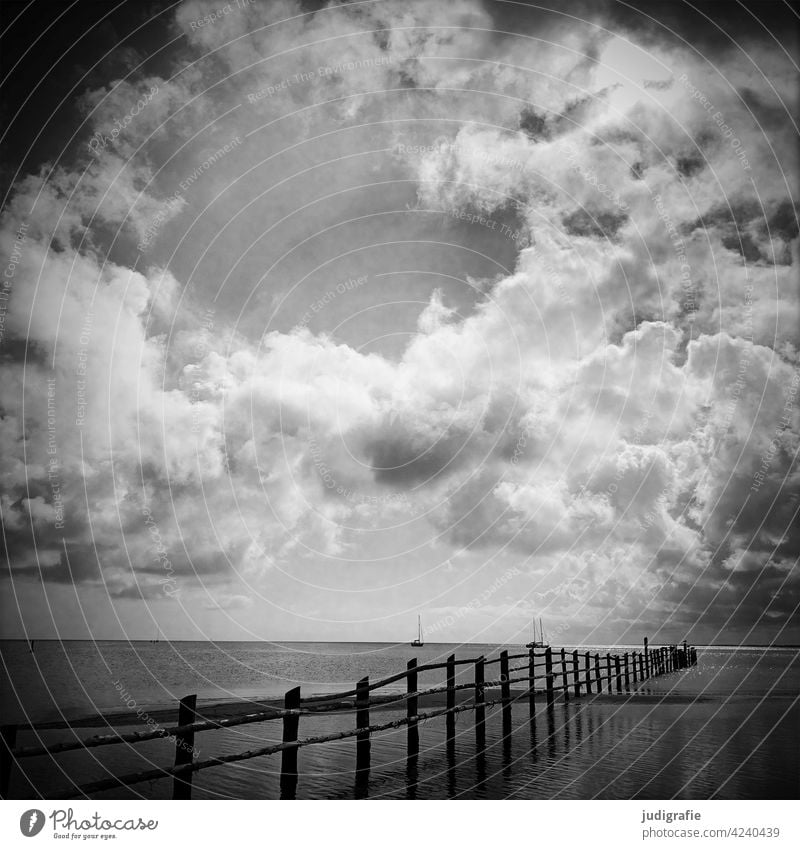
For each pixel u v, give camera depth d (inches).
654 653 1138.0
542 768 305.1
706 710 550.3
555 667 1152.8
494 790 266.7
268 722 492.1
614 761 320.8
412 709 331.3
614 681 924.6
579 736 400.2
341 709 280.4
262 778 293.0
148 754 363.6
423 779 284.8
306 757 343.3
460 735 410.6
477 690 390.3
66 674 1242.6
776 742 379.9
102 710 622.5
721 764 314.0
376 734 429.4
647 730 425.7
